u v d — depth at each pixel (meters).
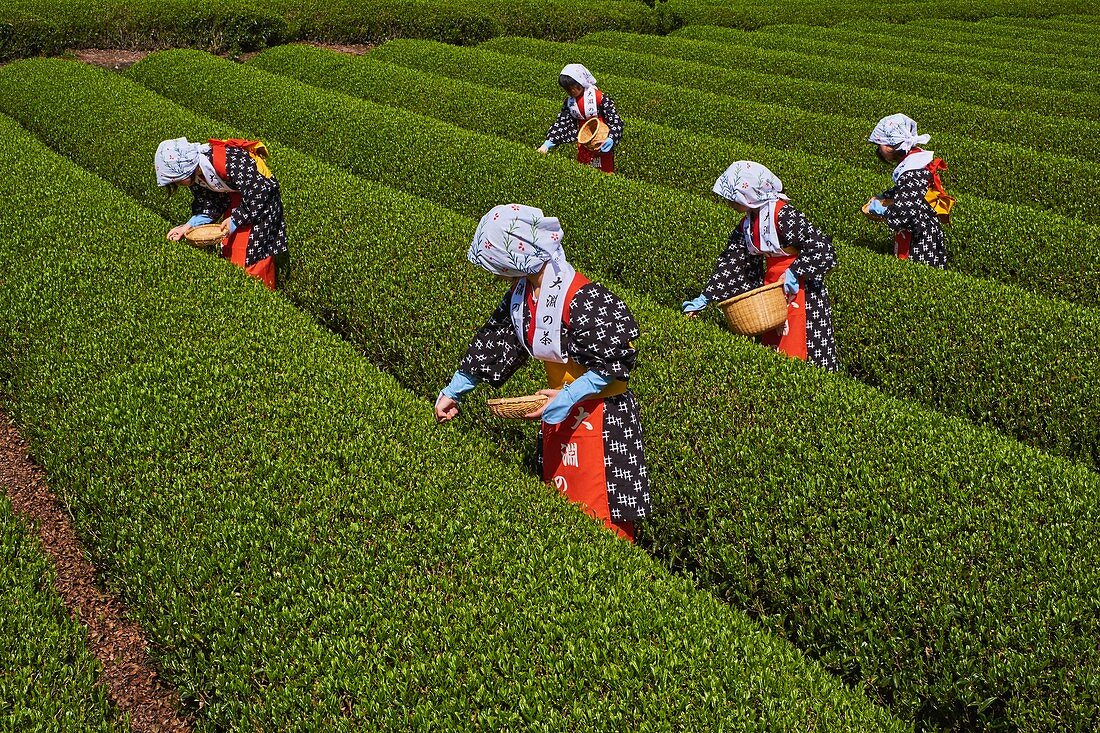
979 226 11.44
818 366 7.57
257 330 7.47
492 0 29.30
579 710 3.89
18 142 13.29
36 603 4.83
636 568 4.84
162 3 24.27
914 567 5.23
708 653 4.24
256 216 8.73
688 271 10.17
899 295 8.93
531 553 4.89
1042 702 4.56
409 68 21.67
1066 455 7.62
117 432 5.99
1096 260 10.64
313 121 15.95
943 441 6.17
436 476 5.58
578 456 5.43
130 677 5.25
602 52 24.14
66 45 23.02
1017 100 20.78
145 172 12.88
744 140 17.36
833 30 30.56
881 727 4.06
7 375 7.55
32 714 4.12
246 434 5.96
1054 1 37.31
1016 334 8.20
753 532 5.80
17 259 8.62
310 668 4.20
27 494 6.77
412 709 3.97
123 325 7.42
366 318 8.77
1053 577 4.96
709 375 7.07
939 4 35.75
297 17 25.48
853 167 13.83
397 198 11.18
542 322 5.12
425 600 4.57
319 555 4.89
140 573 4.96
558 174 12.60
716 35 28.67
